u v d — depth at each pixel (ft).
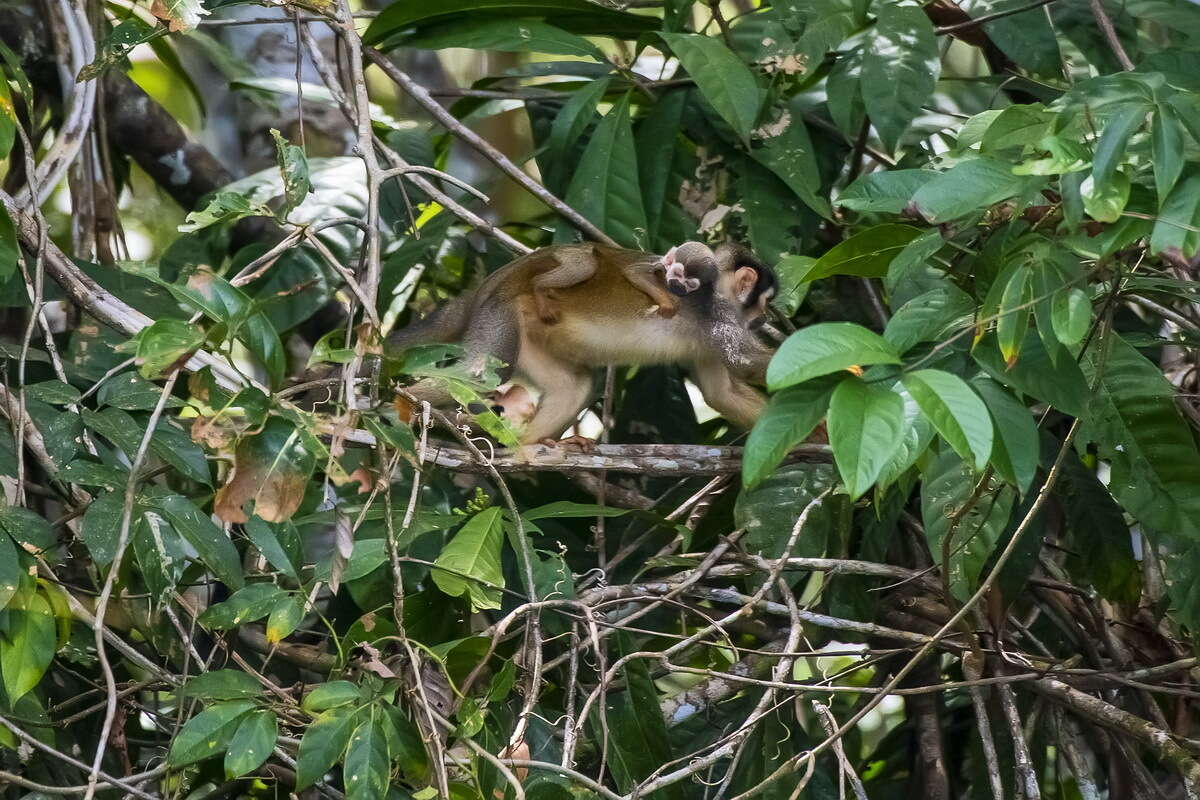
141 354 20.71
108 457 29.43
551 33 39.88
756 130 38.63
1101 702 32.63
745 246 40.55
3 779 23.11
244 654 35.09
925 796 37.47
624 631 31.24
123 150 48.24
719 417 46.55
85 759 32.19
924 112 45.21
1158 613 33.24
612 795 23.65
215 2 39.37
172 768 24.17
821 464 33.96
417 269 45.62
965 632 29.43
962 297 24.27
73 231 39.04
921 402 18.94
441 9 39.99
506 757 24.20
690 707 35.24
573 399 39.65
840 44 37.52
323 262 40.16
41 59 43.24
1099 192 19.76
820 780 33.68
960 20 41.83
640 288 38.32
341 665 24.68
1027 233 24.08
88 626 29.99
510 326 37.83
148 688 28.25
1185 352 38.29
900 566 37.86
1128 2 43.98
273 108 51.83
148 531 24.57
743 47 39.78
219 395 22.45
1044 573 37.88
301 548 27.30
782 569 29.14
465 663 26.86
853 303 40.55
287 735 25.73
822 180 41.09
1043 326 21.56
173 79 60.85
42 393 26.76
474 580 27.07
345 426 21.61
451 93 43.42
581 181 38.19
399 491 35.96
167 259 41.81
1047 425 34.71
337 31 33.63
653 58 53.78
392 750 22.76
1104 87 21.39
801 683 29.96
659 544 38.88
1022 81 41.68
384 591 31.76
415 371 23.66
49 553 27.53
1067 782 43.21
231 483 21.43
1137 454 26.89
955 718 42.93
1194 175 20.17
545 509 31.32
